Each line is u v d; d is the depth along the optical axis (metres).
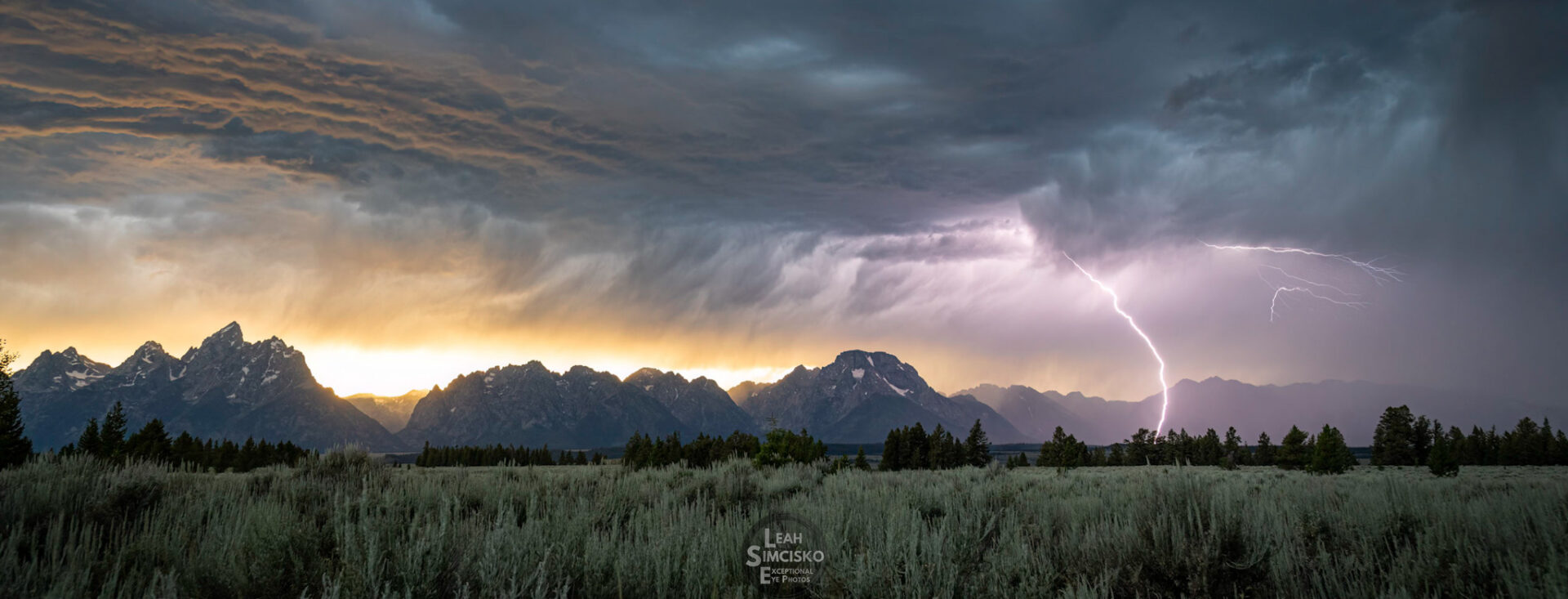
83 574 5.17
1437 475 47.28
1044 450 109.50
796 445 39.03
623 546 6.71
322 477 11.84
